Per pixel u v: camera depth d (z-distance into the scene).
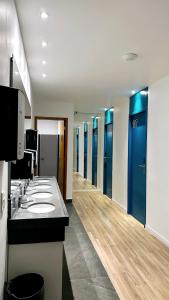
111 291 2.19
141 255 2.92
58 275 1.81
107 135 6.25
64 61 2.85
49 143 6.25
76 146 9.89
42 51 2.55
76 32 2.12
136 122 4.42
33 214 1.87
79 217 4.40
